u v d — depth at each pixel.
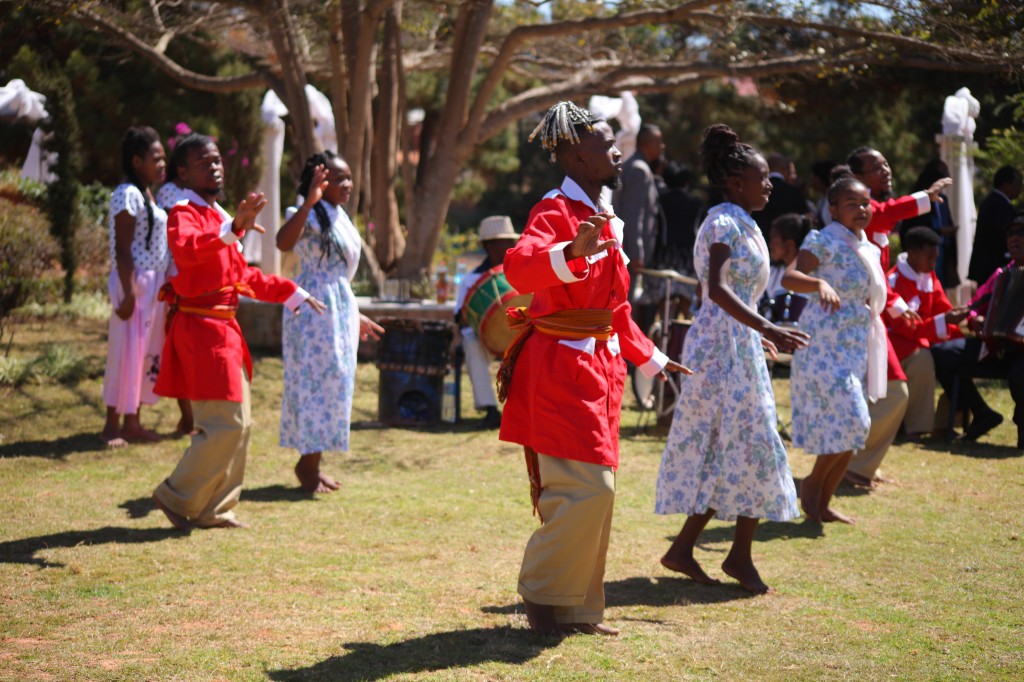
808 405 5.48
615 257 3.73
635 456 7.25
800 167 19.58
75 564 4.50
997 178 9.51
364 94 12.15
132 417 7.29
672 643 3.70
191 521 5.20
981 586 4.44
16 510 5.43
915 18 9.77
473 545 4.99
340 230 6.12
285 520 5.43
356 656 3.49
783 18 10.56
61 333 11.02
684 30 12.75
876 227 6.13
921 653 3.63
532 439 3.66
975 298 7.92
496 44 14.59
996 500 5.99
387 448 7.41
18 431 7.31
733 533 5.39
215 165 5.25
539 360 3.64
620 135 13.49
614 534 5.33
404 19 14.30
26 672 3.29
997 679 3.39
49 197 12.62
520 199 31.77
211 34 16.16
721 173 4.54
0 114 14.05
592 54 15.09
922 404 7.72
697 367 4.46
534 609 3.74
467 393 9.70
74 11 11.08
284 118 18.66
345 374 6.09
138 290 7.08
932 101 16.75
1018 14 9.57
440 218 13.11
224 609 3.98
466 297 8.09
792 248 8.23
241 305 11.08
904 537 5.24
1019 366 7.39
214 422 5.13
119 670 3.32
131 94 15.92
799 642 3.73
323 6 11.62
